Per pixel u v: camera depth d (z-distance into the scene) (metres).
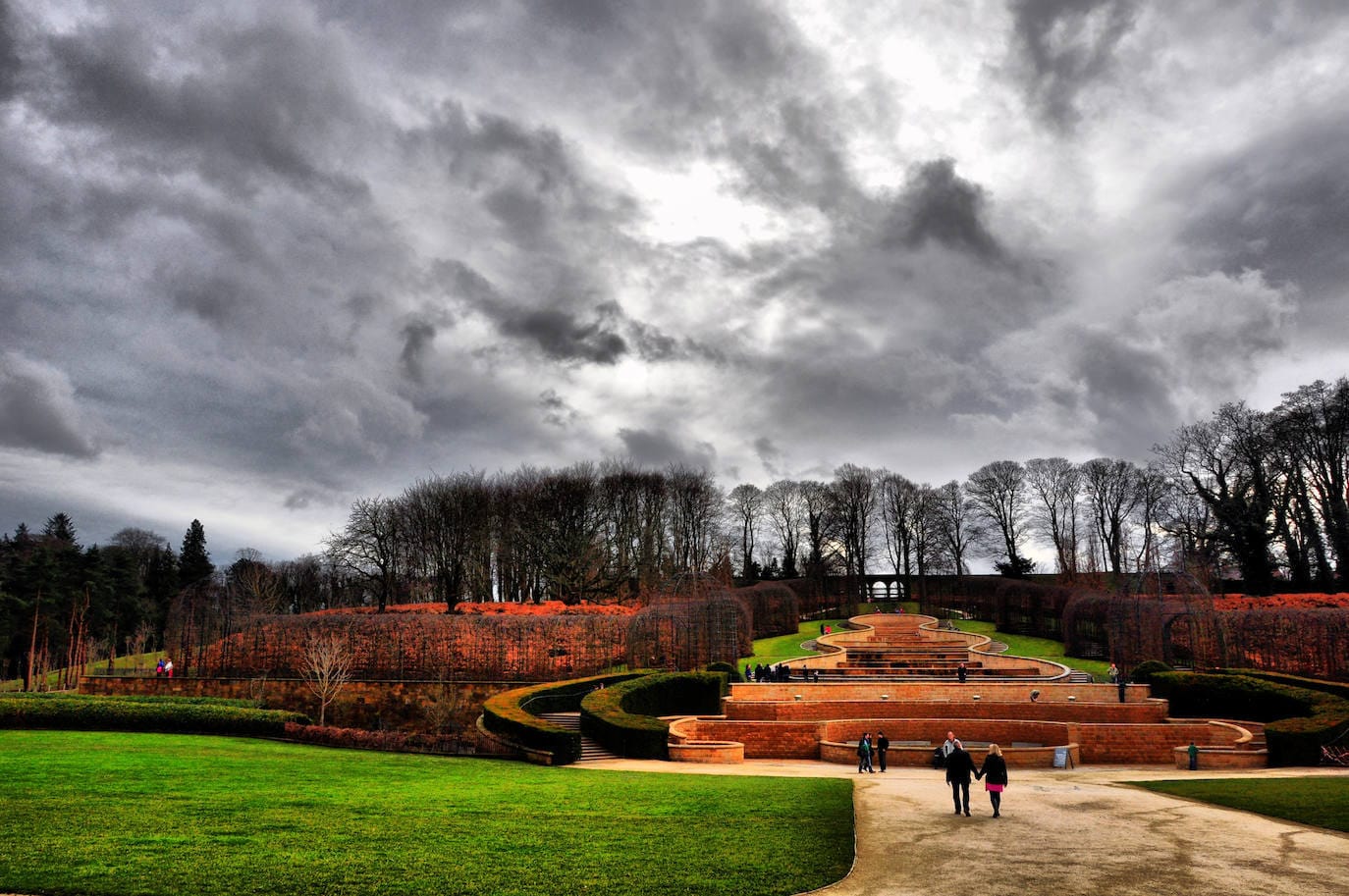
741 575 149.75
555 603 92.62
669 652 73.94
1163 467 114.75
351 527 104.38
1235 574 106.44
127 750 38.69
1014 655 88.62
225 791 28.58
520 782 34.00
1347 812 27.03
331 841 21.95
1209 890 19.14
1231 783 34.19
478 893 18.19
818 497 151.00
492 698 55.62
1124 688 57.72
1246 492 102.19
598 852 21.69
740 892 18.75
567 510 111.50
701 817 26.41
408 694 62.84
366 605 116.69
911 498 144.38
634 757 48.50
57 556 107.81
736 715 57.62
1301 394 98.12
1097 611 85.38
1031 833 25.02
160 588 127.56
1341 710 47.50
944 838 24.42
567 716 56.44
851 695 60.62
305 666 68.25
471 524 107.94
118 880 18.30
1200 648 70.19
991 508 139.38
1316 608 70.69
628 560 112.56
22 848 20.42
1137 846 23.28
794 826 25.34
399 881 18.80
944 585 136.25
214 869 19.30
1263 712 53.19
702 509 131.50
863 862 21.78
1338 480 94.19
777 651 92.88
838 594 133.62
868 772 43.47
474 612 87.12
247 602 87.88
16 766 32.12
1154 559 106.00
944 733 54.69
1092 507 132.88
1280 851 22.62
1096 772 43.34
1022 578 130.50
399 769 36.56
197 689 65.69
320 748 44.34
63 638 98.31
